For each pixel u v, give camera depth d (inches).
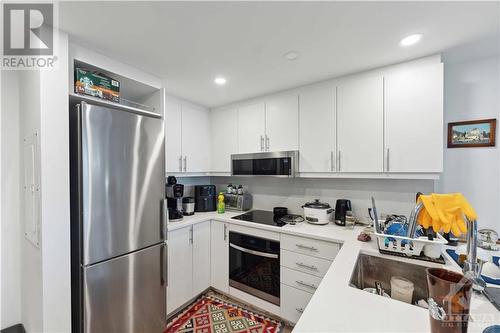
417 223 39.0
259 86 82.1
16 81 64.0
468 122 64.7
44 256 45.8
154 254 65.3
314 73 71.4
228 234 88.4
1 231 61.9
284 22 46.6
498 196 61.5
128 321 58.9
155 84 73.0
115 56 60.6
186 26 47.9
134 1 39.9
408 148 62.5
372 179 79.7
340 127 73.4
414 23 46.7
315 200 87.0
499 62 60.7
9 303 62.8
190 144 98.3
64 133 48.7
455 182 66.6
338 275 40.6
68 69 51.0
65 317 48.2
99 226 53.0
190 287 83.7
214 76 73.7
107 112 54.6
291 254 72.7
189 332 70.6
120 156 57.2
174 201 92.2
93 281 51.8
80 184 50.5
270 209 103.7
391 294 46.2
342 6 41.7
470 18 44.9
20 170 62.2
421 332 26.4
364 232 63.0
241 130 98.0
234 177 115.2
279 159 83.5
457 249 53.3
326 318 29.0
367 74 68.7
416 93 61.4
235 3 40.9
